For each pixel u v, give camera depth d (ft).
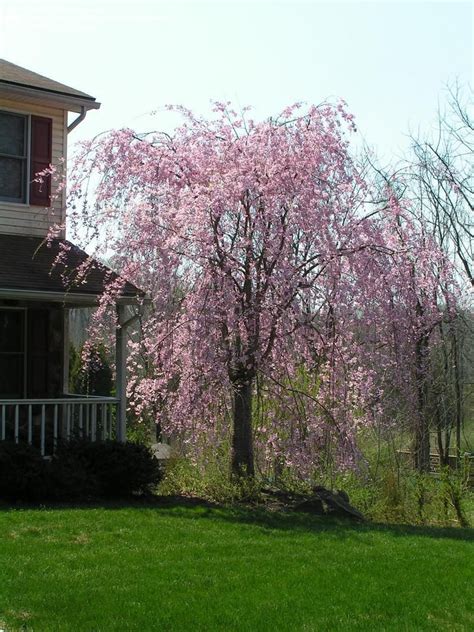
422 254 39.83
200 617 21.30
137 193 37.99
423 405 55.47
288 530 32.91
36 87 42.63
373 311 37.88
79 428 39.91
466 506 50.44
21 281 38.11
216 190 35.40
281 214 36.68
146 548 28.12
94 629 20.01
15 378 42.50
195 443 40.78
